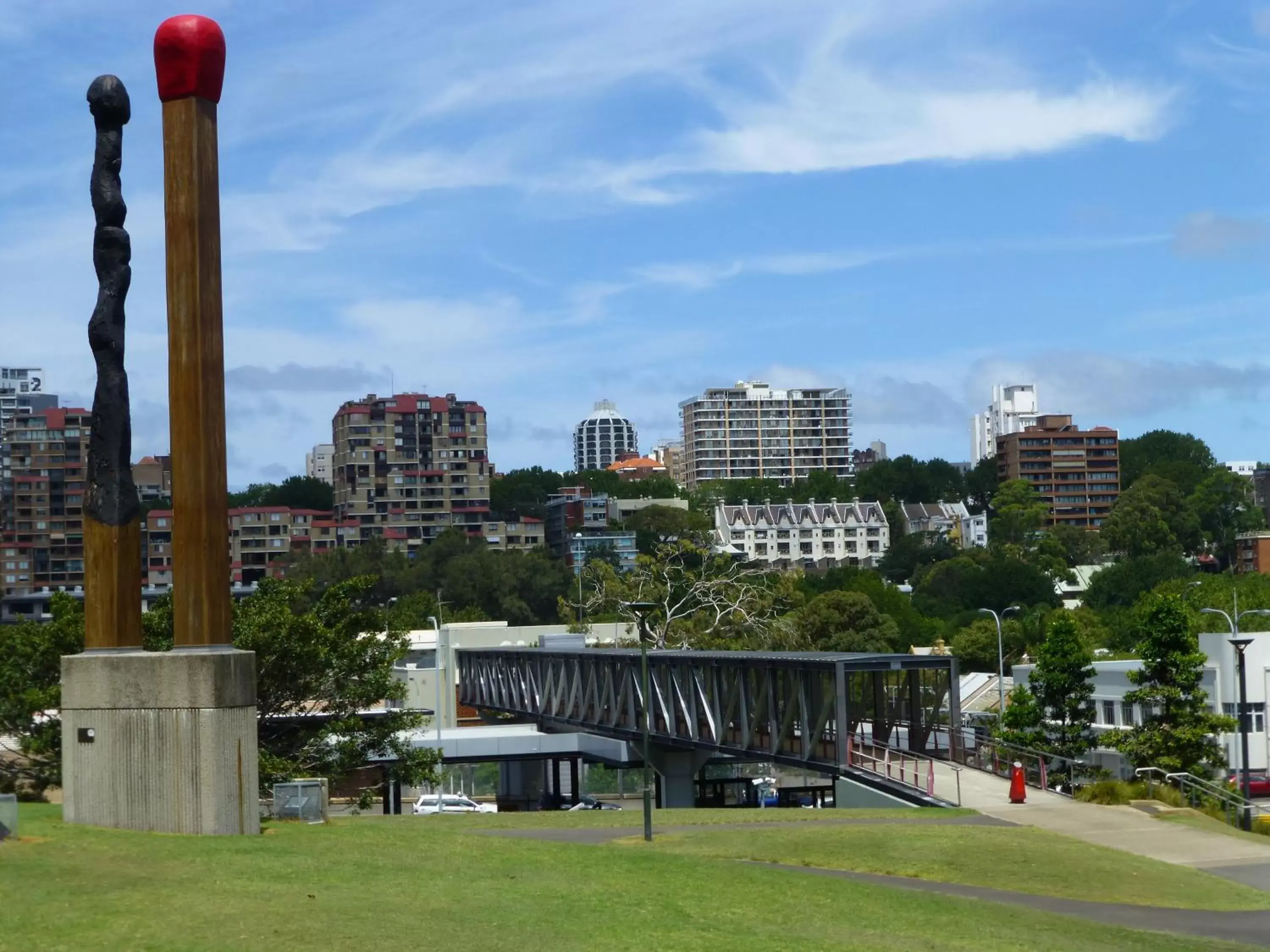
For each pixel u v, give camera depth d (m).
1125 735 49.66
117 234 26.27
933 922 23.34
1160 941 23.97
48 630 42.94
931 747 53.53
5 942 16.02
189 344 25.69
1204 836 35.31
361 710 53.94
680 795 63.22
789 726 51.34
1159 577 168.00
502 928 18.92
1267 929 26.00
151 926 17.14
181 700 24.92
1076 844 33.41
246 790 25.42
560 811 44.19
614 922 20.11
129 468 26.41
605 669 69.69
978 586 170.75
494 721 110.62
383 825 32.53
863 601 123.12
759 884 25.00
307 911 18.64
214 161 26.27
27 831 22.83
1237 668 68.94
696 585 101.19
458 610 161.88
